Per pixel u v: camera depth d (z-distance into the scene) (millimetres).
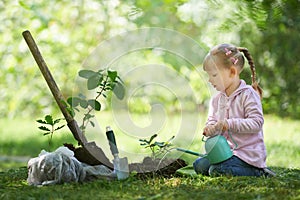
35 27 8391
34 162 3354
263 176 3496
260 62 8578
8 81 8555
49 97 8586
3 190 3178
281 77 8789
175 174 3574
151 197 2875
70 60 8461
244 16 5184
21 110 8648
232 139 3609
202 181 3375
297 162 4832
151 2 9023
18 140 7086
